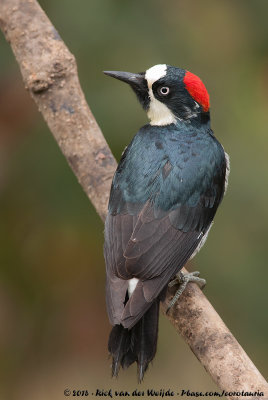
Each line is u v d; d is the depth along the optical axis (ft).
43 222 42.70
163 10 41.68
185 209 28.22
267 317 40.27
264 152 39.96
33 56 33.27
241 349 25.80
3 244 43.57
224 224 39.73
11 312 44.93
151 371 45.03
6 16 33.99
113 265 26.37
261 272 39.65
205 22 42.32
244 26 42.63
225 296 40.37
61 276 44.91
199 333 26.68
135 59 40.55
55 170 41.01
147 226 27.37
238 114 41.29
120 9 40.86
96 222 42.14
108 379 45.60
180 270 28.37
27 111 42.06
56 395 45.11
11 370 45.27
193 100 31.14
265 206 39.29
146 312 25.66
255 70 42.39
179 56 41.50
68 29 40.60
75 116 32.71
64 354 45.98
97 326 45.93
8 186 41.78
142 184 28.30
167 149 29.27
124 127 39.37
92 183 31.81
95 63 40.50
